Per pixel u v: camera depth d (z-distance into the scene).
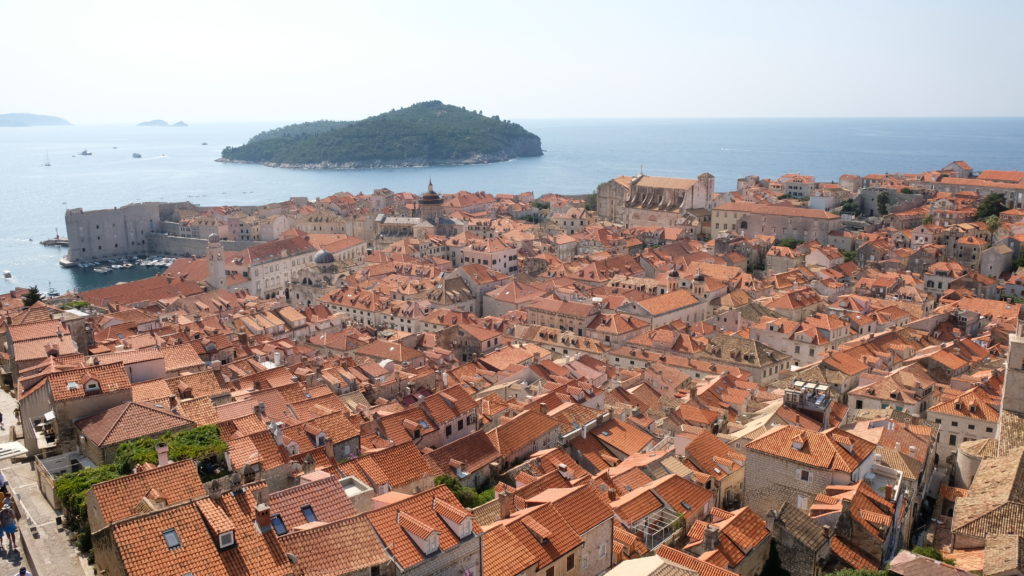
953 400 135.62
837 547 85.62
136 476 64.50
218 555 57.22
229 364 143.25
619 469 101.50
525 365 168.38
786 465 98.75
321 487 67.06
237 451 79.44
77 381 88.50
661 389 168.12
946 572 72.31
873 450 101.94
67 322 122.88
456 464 100.88
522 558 68.75
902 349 184.88
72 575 64.19
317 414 107.75
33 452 87.19
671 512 88.44
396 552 62.59
